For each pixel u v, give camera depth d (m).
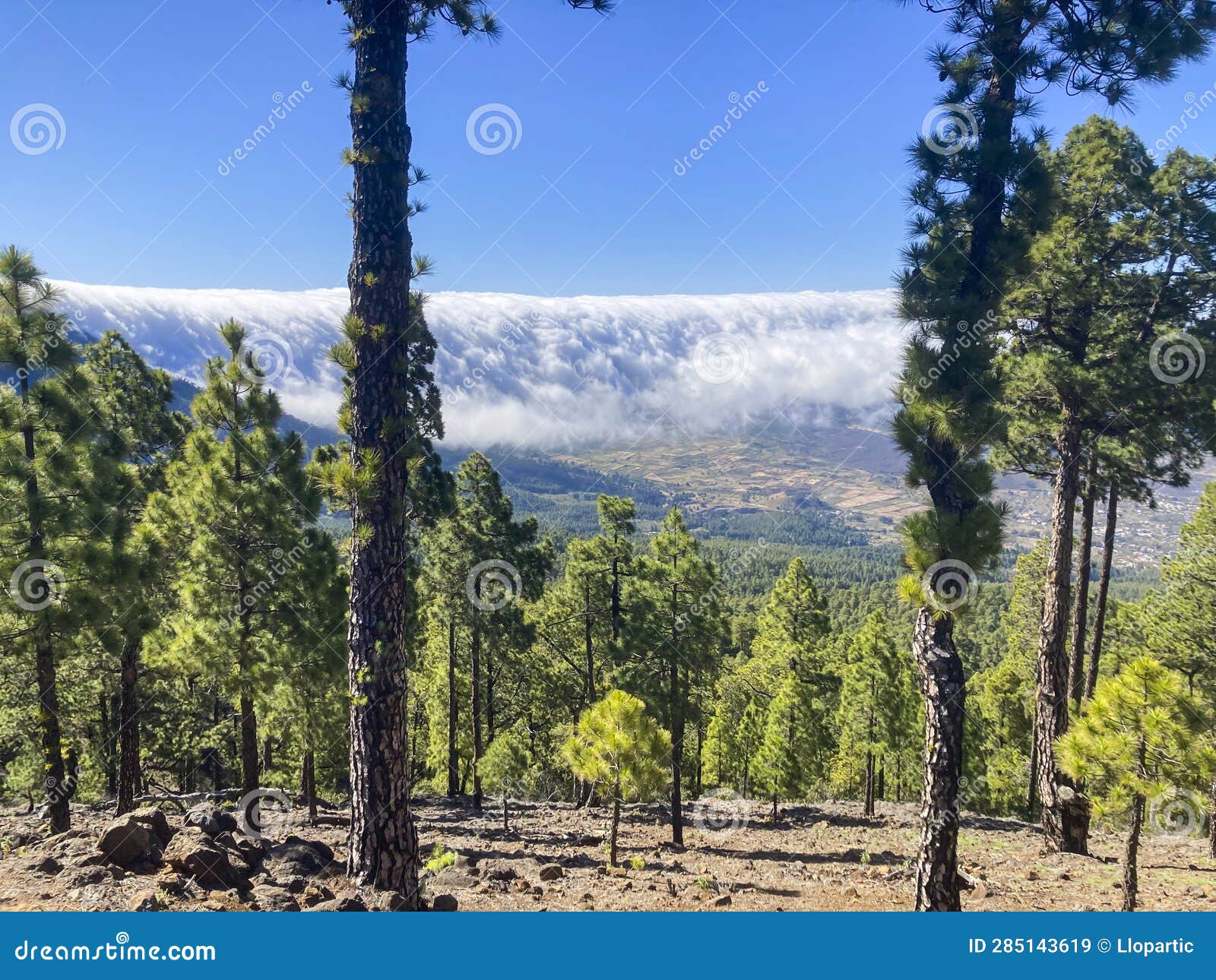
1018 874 13.04
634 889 12.08
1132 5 8.52
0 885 7.73
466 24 8.95
